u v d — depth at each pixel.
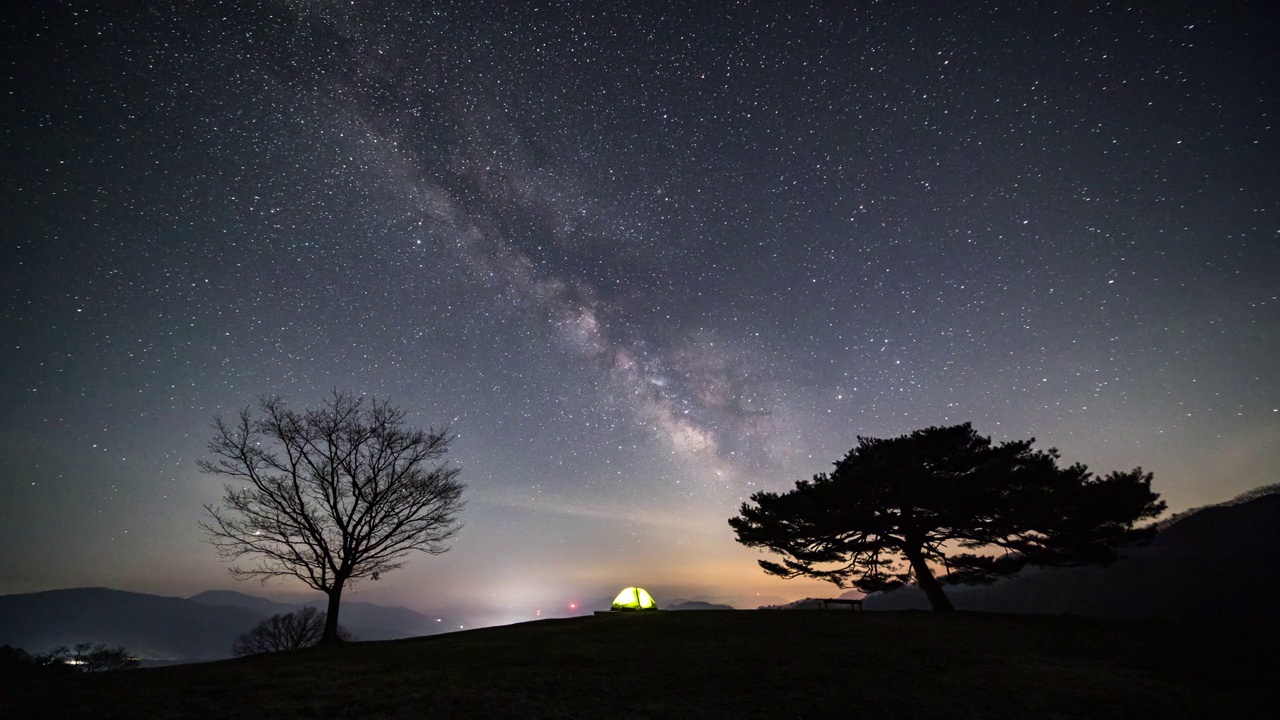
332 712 7.04
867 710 7.32
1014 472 18.86
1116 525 17.86
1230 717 7.10
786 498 21.77
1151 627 13.68
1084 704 7.60
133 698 7.70
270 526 19.34
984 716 7.11
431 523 21.31
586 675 9.26
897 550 21.36
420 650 12.97
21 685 8.67
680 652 11.55
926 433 21.97
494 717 6.85
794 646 12.02
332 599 18.91
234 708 7.19
